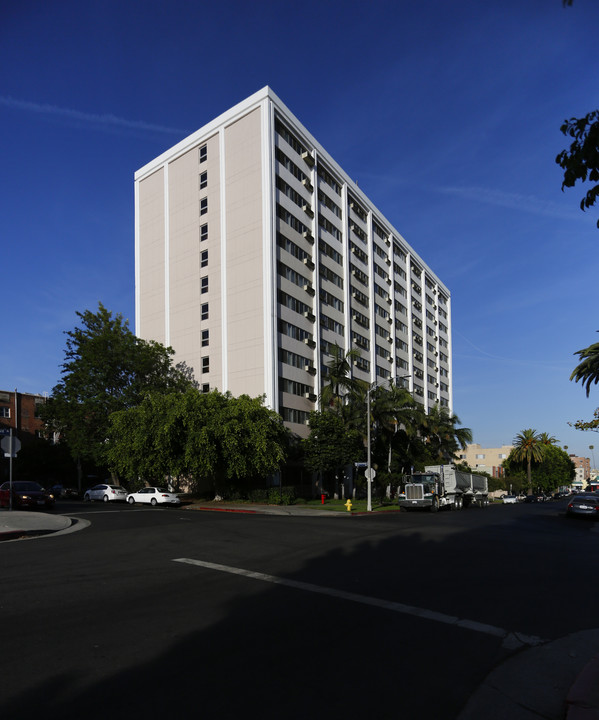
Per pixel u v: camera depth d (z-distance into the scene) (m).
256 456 35.91
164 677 4.93
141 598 7.98
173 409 36.25
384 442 50.94
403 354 72.44
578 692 4.67
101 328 47.31
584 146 4.77
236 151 48.12
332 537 16.08
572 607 7.98
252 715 4.21
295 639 6.13
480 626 6.91
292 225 48.94
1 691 4.58
